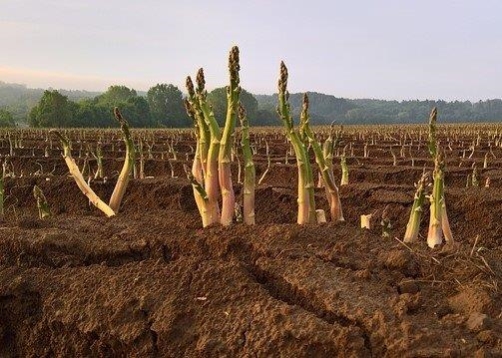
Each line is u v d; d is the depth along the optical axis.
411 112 142.62
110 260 4.27
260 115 87.94
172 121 82.94
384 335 2.99
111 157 18.09
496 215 8.55
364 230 4.63
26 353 3.86
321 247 4.17
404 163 16.19
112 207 5.75
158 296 3.57
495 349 2.87
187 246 4.27
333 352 2.97
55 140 27.44
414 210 4.64
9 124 67.56
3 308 4.01
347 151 20.45
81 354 3.59
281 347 3.02
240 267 3.75
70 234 4.62
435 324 3.12
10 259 4.36
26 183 11.59
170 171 15.91
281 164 14.87
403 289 3.57
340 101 144.00
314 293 3.43
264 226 4.52
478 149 21.05
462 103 147.88
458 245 4.36
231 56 4.35
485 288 3.49
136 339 3.38
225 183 4.68
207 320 3.34
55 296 3.88
